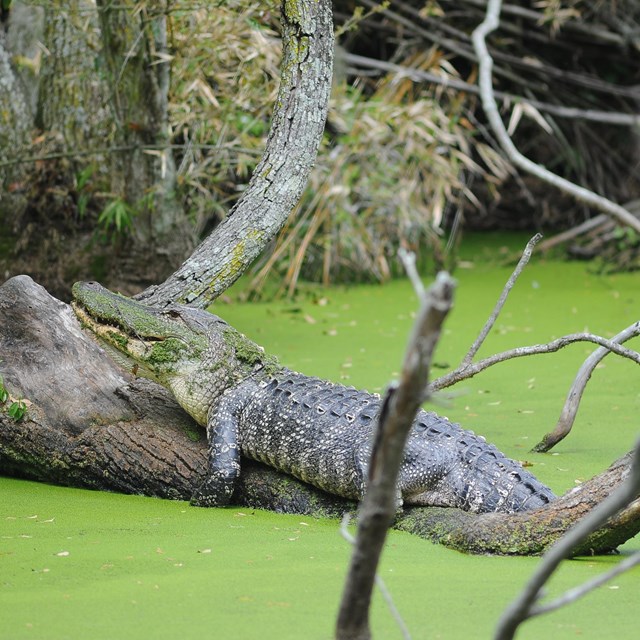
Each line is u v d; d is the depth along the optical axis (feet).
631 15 81.71
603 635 18.63
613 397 39.78
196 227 56.18
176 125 50.26
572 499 23.63
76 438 30.63
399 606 20.10
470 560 23.41
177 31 46.32
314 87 35.73
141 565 22.71
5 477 31.96
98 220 50.47
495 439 34.22
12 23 54.34
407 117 61.72
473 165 65.41
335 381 42.27
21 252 51.83
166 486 29.53
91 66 51.49
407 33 77.82
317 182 60.44
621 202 84.28
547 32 83.46
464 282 67.67
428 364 11.92
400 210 66.54
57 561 23.02
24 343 32.73
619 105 86.12
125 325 30.22
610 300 60.90
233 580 21.61
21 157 51.67
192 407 30.01
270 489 28.63
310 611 19.72
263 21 45.52
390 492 12.87
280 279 67.00
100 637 18.45
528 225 87.15
